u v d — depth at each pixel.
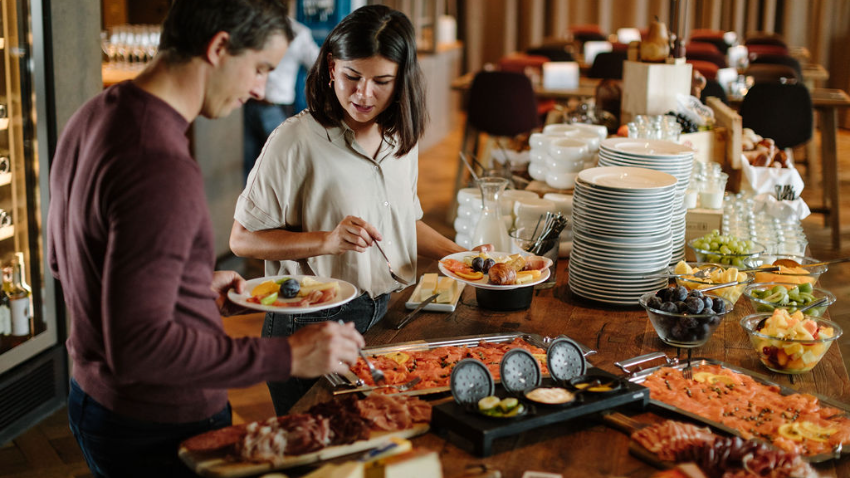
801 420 1.43
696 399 1.53
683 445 1.29
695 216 2.59
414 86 1.92
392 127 1.98
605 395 1.45
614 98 4.09
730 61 6.84
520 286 2.01
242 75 1.26
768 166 3.16
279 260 1.98
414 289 2.22
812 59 9.12
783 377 1.68
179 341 1.17
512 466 1.29
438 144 8.54
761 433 1.39
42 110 2.96
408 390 1.54
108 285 1.14
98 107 1.25
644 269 2.08
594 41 8.18
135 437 1.36
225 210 4.82
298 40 5.02
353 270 2.03
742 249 2.28
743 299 2.21
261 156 1.99
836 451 1.33
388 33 1.80
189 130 4.33
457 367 1.43
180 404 1.36
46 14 2.93
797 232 2.54
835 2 8.88
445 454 1.33
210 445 1.30
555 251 2.28
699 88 3.57
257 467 1.25
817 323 1.80
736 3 9.04
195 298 1.30
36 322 3.08
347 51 1.81
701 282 2.04
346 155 1.98
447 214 5.90
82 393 1.38
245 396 3.27
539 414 1.37
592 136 3.00
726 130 3.06
